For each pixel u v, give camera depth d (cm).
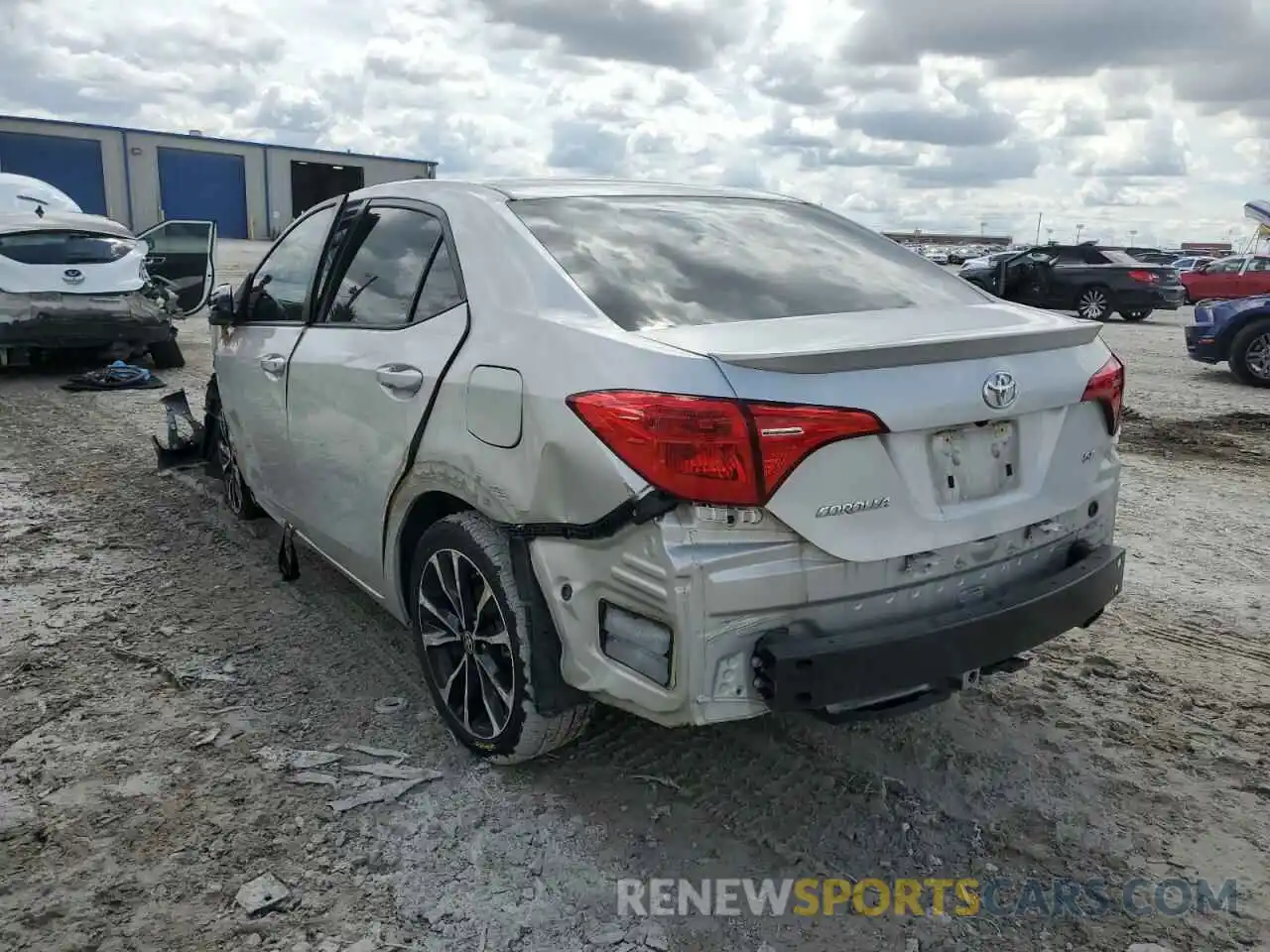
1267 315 1140
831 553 245
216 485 625
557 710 288
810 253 344
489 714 308
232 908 255
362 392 346
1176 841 288
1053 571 298
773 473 236
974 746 336
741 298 299
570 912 256
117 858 274
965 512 268
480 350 294
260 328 449
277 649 403
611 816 295
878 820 295
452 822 291
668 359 245
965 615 263
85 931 247
